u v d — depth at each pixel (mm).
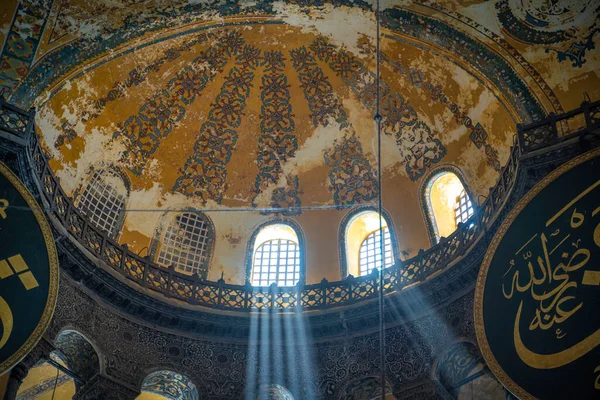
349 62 19922
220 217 20641
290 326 19062
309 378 18438
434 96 19141
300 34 19750
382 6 18438
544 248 15109
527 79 17188
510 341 14680
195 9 18703
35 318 14844
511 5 17391
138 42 18797
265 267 20500
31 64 17297
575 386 13578
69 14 17641
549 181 15625
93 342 17375
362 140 20391
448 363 17562
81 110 18594
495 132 18016
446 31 18062
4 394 15352
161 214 20094
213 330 18984
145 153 19906
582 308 14156
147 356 18156
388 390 18469
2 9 17156
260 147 20734
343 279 19734
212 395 18219
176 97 19984
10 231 15289
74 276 17453
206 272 20094
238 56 20062
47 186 17094
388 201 20000
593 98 16625
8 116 16375
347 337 18734
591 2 16875
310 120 20625
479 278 15664
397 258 19359
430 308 18031
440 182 19531
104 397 17172
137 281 18609
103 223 19078
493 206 17422
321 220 20516
